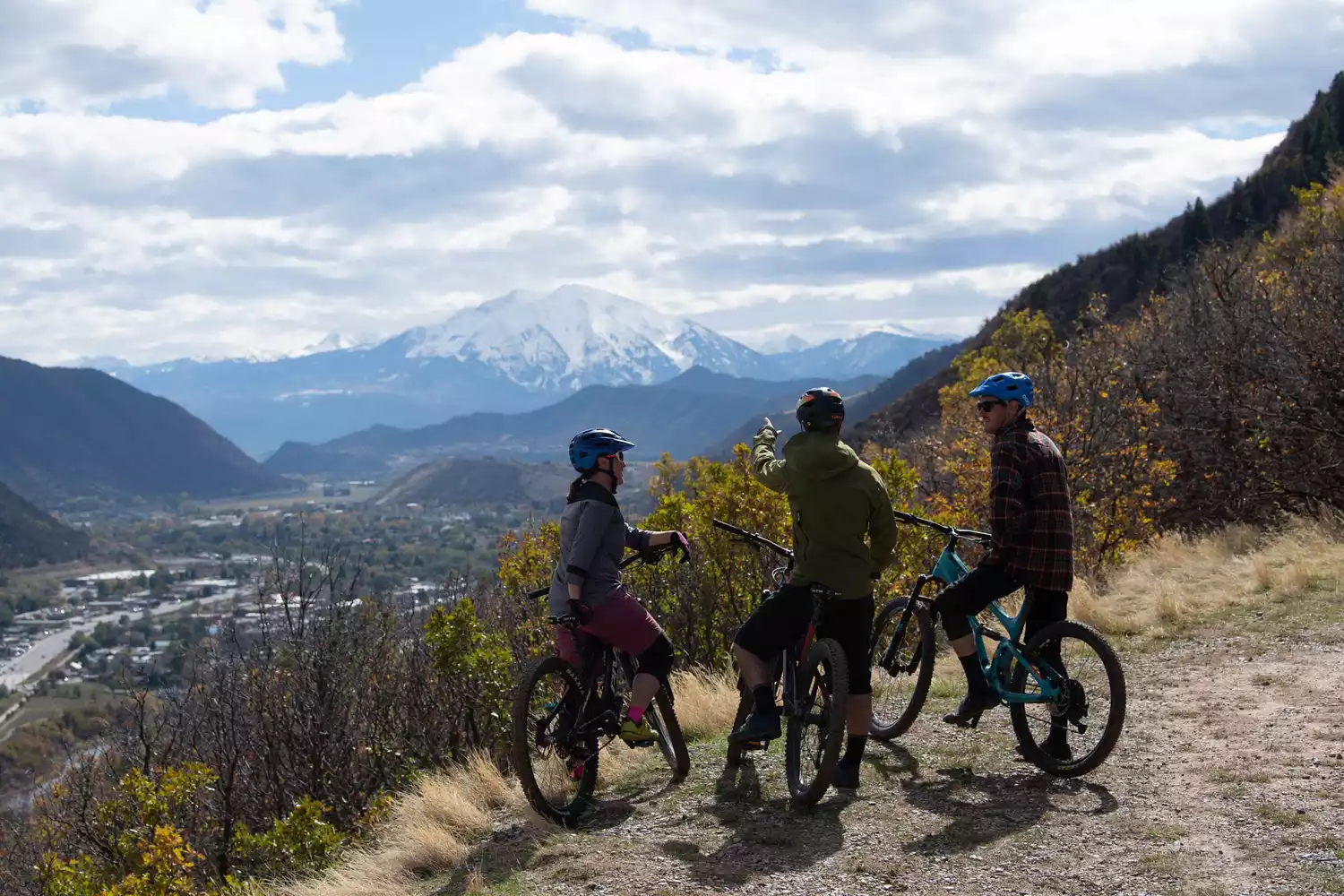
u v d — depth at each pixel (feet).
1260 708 20.94
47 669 494.59
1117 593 33.65
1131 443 43.06
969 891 14.10
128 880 26.71
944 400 77.05
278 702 39.09
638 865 15.90
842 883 14.69
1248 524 44.73
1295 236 59.41
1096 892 13.76
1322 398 42.88
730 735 18.65
